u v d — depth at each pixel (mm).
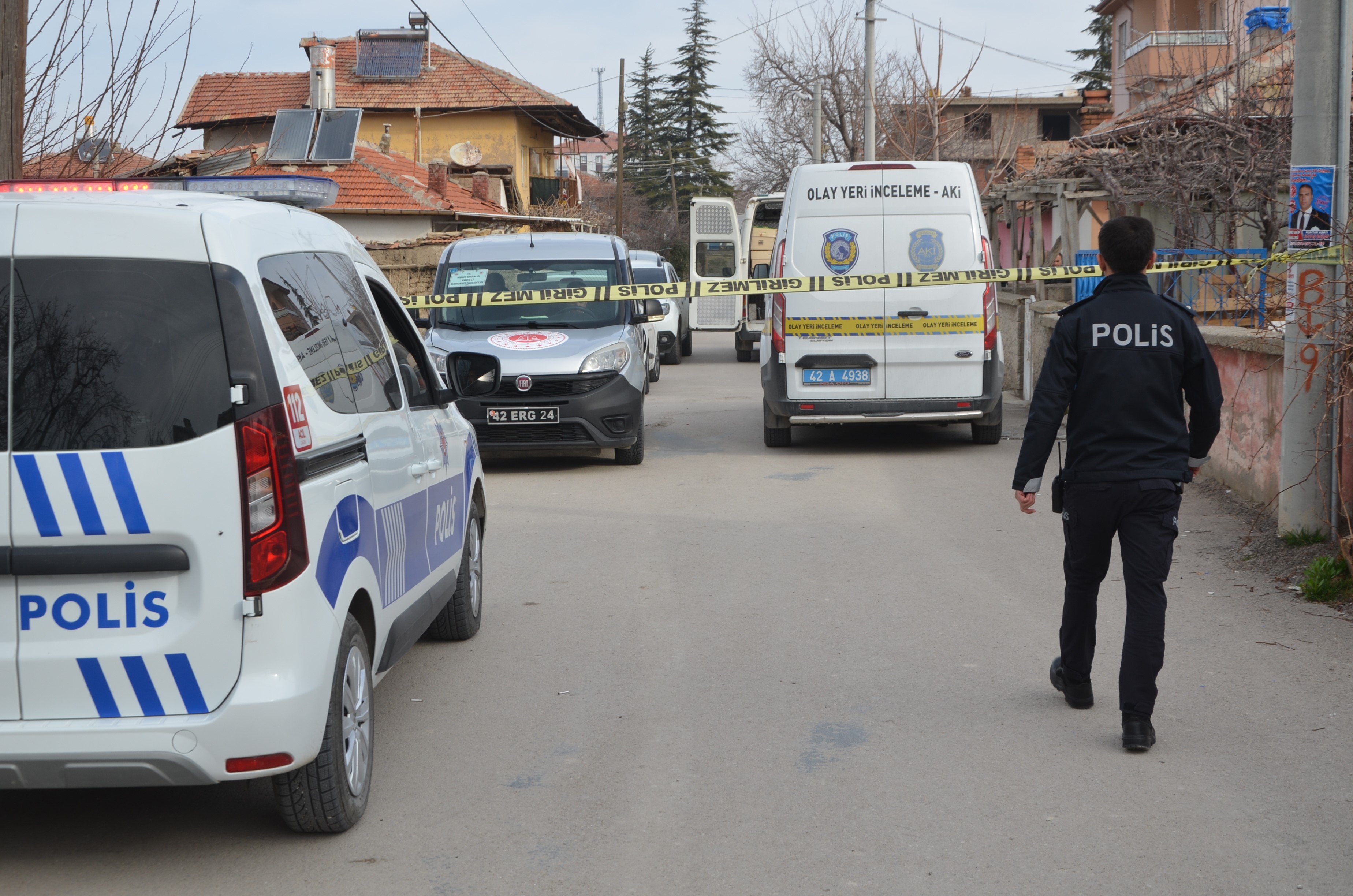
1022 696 5379
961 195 12375
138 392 3494
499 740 4953
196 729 3508
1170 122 16062
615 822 4141
